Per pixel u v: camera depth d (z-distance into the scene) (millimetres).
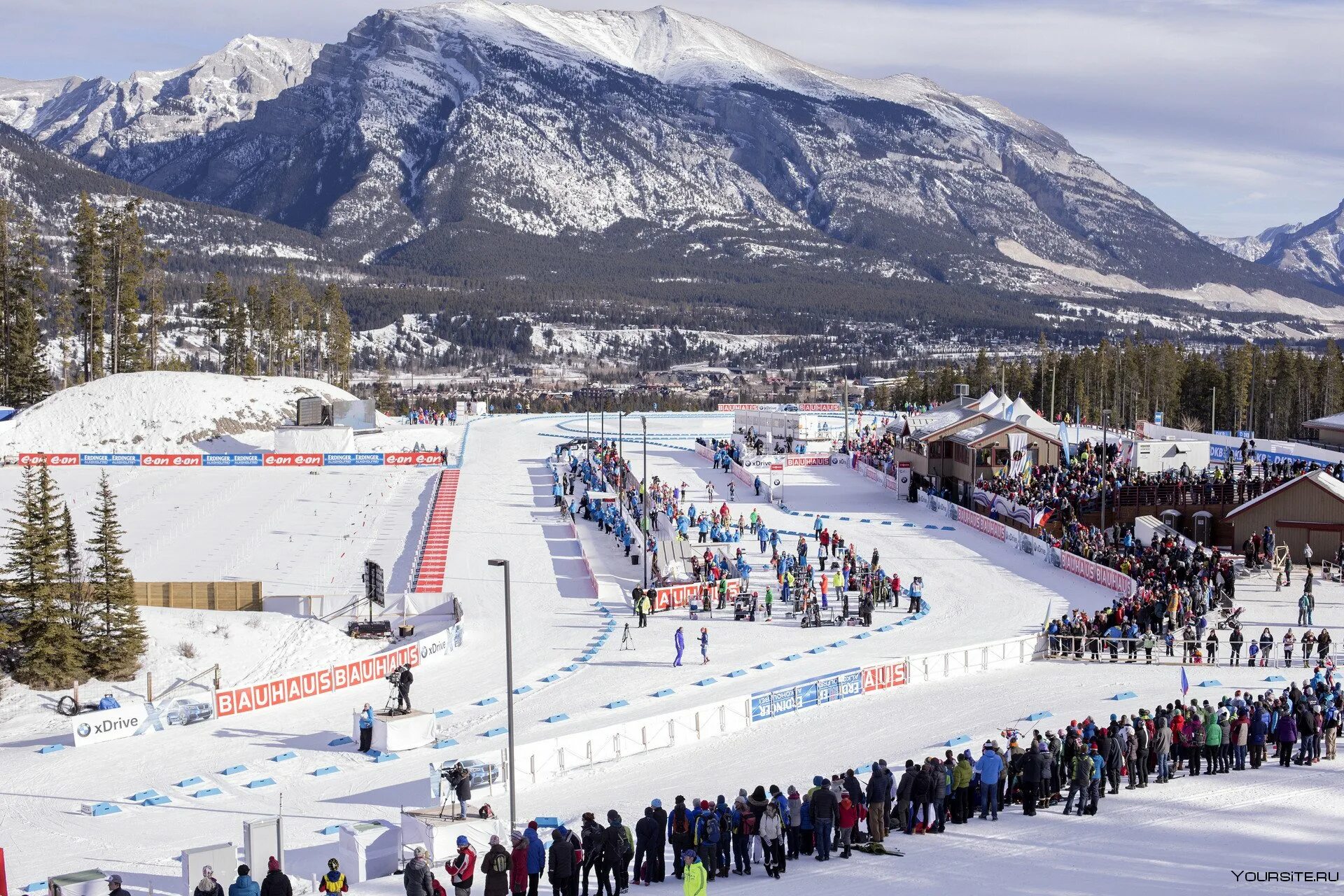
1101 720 44312
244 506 101500
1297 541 75062
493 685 53094
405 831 33000
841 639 59594
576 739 40938
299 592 73125
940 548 81625
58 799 39312
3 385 151625
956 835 32906
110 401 134125
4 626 53750
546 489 109562
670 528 82500
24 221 154375
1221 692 48625
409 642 61406
